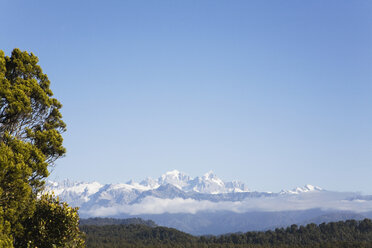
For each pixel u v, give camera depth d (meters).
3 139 25.45
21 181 23.98
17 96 27.34
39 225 26.20
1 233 22.59
